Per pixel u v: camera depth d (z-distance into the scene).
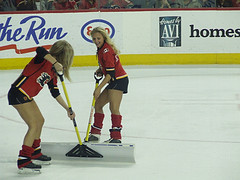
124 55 45.41
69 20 44.09
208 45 45.75
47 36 43.72
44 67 13.88
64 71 14.45
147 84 34.78
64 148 15.40
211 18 45.41
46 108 26.20
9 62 43.25
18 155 14.97
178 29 45.44
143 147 17.41
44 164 15.17
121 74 16.75
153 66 45.00
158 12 45.19
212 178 13.53
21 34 43.06
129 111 24.84
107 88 16.78
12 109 26.02
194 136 19.11
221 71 41.56
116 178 13.64
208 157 15.91
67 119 23.03
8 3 47.59
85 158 15.38
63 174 14.09
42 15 43.41
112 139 16.52
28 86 13.90
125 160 15.20
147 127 20.92
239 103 26.70
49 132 20.09
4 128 21.12
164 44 45.56
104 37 16.36
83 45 44.69
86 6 49.47
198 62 45.94
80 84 35.25
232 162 15.26
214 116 23.20
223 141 18.20
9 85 34.88
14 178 13.75
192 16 45.34
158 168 14.66
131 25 45.16
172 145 17.66
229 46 45.81
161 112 24.44
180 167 14.74
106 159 15.27
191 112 24.28
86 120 22.70
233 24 45.50
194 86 33.53
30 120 14.10
